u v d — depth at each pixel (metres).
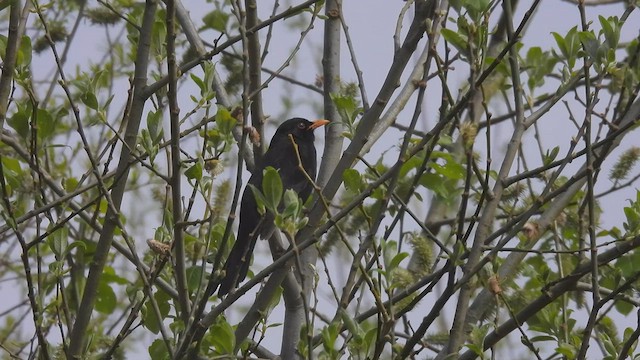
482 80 8.56
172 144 9.16
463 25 8.98
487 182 8.62
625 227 10.02
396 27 11.11
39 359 10.51
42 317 9.47
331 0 12.69
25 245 9.36
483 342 9.15
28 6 9.95
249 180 12.27
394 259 8.50
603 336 10.06
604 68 9.70
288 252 8.83
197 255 11.03
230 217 8.77
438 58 9.05
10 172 11.30
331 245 12.84
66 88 9.40
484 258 8.66
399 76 10.16
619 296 10.78
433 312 8.68
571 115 10.41
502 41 14.52
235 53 13.70
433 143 8.88
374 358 8.33
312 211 10.09
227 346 9.12
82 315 9.82
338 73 12.74
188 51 12.88
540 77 12.38
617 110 10.49
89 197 13.98
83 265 13.03
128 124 10.02
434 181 11.88
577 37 10.38
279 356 11.43
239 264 10.39
